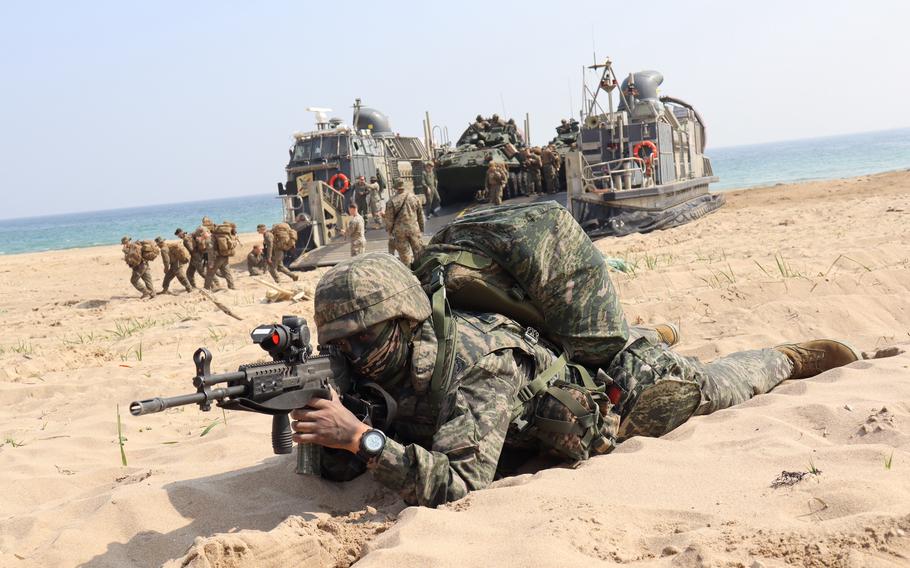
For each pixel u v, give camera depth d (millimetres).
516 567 2846
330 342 3729
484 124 24141
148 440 5945
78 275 27797
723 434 4320
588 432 4109
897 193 25500
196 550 3057
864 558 2695
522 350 4027
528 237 4164
